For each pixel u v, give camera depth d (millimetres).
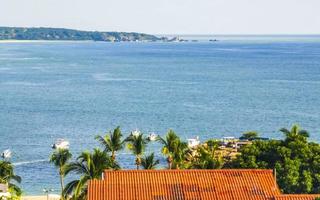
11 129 183000
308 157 82250
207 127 193500
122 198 59312
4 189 84312
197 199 59750
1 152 147375
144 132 182875
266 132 186250
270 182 63219
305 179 78438
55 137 169250
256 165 81938
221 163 90000
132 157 131250
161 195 60156
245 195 60656
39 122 196750
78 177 119562
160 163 130875
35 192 109438
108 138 97938
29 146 154875
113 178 62625
